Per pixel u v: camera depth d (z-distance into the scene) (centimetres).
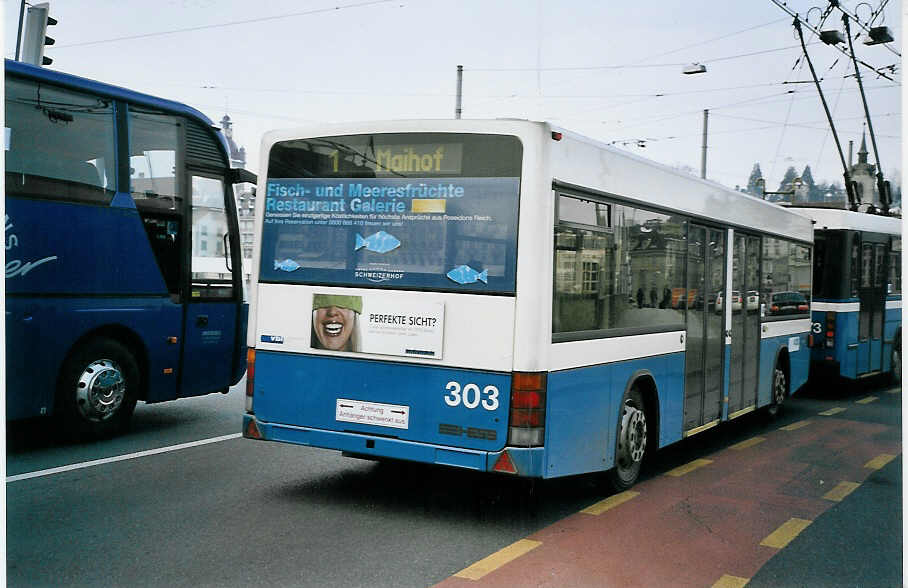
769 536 639
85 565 520
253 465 799
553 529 633
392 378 641
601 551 584
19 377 792
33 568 512
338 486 732
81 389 853
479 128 626
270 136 693
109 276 865
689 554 588
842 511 719
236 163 1034
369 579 511
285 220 682
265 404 682
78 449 845
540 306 609
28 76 789
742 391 1025
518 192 613
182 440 905
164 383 937
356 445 649
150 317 910
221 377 1003
